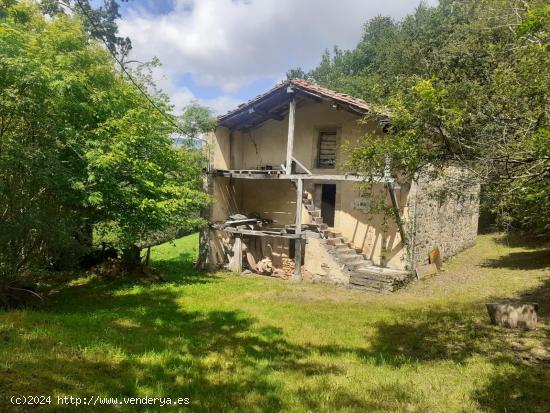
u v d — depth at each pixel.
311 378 5.17
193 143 14.72
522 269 12.99
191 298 10.12
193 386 4.66
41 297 9.12
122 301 9.64
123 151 10.55
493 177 4.98
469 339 6.90
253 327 7.65
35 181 8.31
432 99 4.80
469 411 4.27
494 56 6.29
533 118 4.86
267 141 15.87
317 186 14.80
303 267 13.59
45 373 4.37
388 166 6.02
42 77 7.80
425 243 13.23
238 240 14.53
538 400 4.56
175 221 12.45
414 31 23.20
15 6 10.54
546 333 7.05
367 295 10.84
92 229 11.77
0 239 7.52
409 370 5.56
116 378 4.62
